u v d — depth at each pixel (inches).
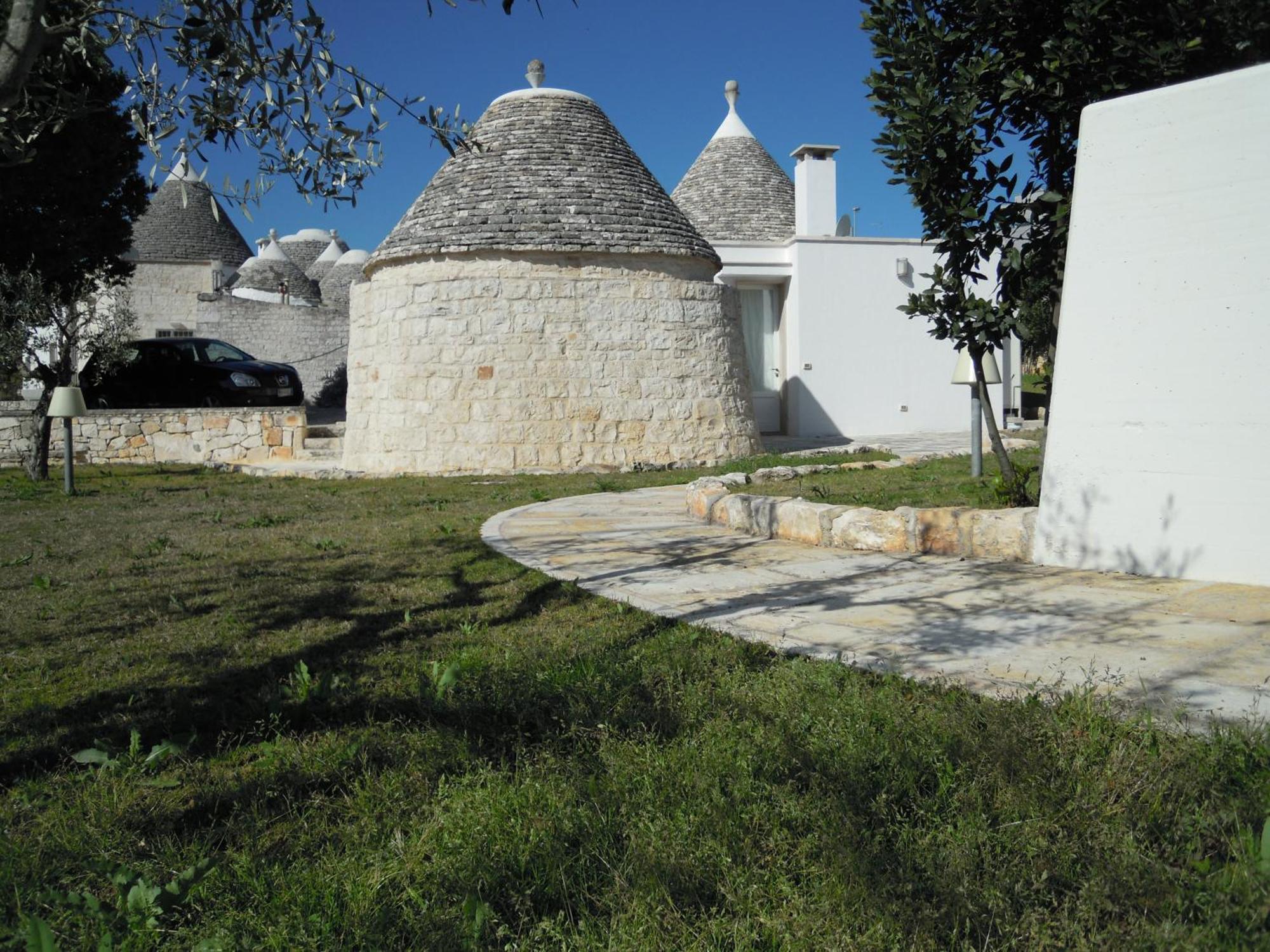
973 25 252.8
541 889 89.9
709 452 639.8
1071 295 215.8
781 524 287.1
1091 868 87.2
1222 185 191.0
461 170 642.8
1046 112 254.1
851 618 180.5
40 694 156.0
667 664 152.3
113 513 435.8
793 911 85.2
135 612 216.5
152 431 765.9
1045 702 124.3
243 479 629.9
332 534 338.3
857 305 895.1
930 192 264.5
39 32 105.3
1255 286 188.7
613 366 617.3
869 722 121.6
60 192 716.7
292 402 873.5
